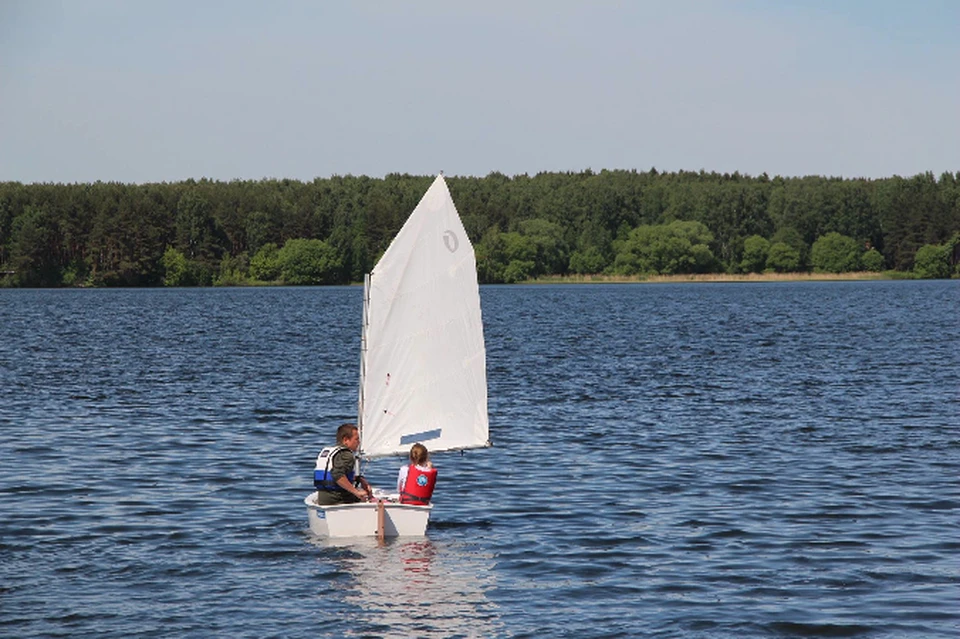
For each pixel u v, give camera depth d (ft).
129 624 107.65
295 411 262.67
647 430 231.30
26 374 350.84
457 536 142.72
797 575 123.85
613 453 204.23
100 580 121.90
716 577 123.54
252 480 178.81
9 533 142.00
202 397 289.94
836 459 195.83
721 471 185.88
